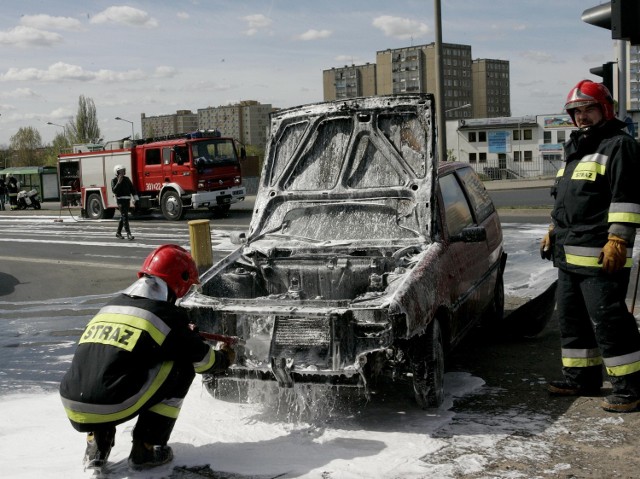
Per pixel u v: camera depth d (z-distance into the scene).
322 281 5.38
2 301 9.99
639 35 6.25
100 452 3.82
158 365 3.76
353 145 5.93
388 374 4.59
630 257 4.35
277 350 4.47
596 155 4.42
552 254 5.07
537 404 4.66
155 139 24.50
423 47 168.62
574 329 4.74
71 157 26.75
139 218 25.44
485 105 177.62
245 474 3.76
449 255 5.21
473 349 6.14
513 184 36.62
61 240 18.44
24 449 4.26
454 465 3.72
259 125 166.25
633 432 4.09
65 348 7.01
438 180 5.67
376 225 5.60
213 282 5.33
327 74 179.75
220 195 23.03
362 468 3.74
